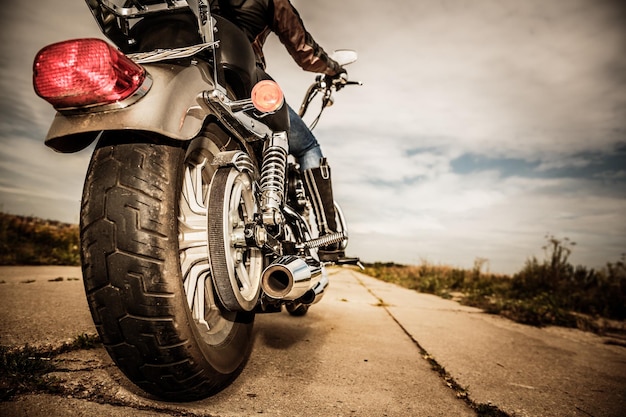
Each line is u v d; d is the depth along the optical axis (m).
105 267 0.91
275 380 1.42
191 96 1.03
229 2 1.45
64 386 1.11
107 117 0.89
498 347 2.52
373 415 1.21
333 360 1.77
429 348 2.26
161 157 0.98
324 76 2.02
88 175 0.97
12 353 1.26
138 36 1.20
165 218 0.95
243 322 1.41
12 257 4.64
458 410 1.35
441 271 11.95
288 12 1.56
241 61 1.27
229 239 1.11
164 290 0.92
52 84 0.84
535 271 7.69
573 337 3.37
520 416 1.36
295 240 1.71
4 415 0.91
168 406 1.07
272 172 1.30
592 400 1.64
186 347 0.95
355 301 4.29
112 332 0.93
